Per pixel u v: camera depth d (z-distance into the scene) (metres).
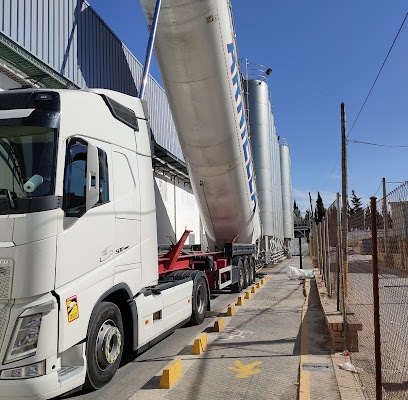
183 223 23.25
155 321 6.76
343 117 8.73
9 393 3.99
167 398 4.89
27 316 4.12
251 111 28.55
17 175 4.45
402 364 5.77
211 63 11.11
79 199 4.80
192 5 10.27
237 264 14.52
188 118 12.05
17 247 4.16
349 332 6.50
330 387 4.95
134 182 6.19
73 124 4.91
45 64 10.12
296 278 18.33
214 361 6.28
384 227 5.29
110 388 5.29
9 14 9.20
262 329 8.37
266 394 4.95
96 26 13.48
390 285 5.35
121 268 5.61
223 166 12.87
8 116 4.60
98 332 5.10
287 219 46.72
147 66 8.33
